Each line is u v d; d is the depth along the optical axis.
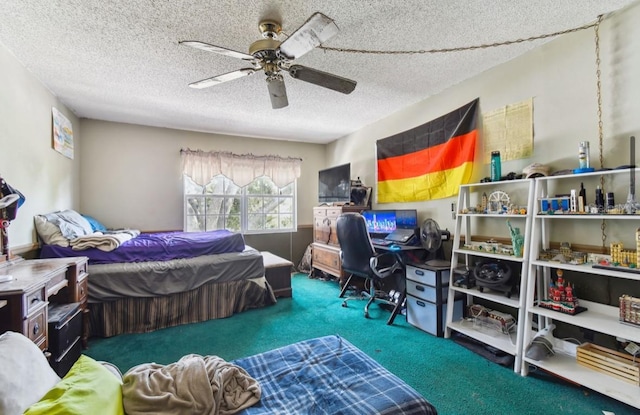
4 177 2.19
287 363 1.47
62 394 0.81
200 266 3.00
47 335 1.67
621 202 1.92
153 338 2.59
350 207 4.02
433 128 3.23
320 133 4.90
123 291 2.68
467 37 2.19
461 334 2.53
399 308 2.94
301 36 1.62
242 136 5.01
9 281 1.51
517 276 2.42
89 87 2.99
